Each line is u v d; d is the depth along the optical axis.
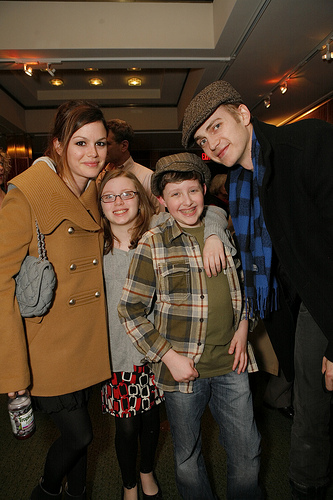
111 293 1.31
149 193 2.04
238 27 3.03
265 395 2.04
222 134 1.13
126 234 1.34
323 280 1.03
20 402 1.09
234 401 1.17
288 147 1.03
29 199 1.05
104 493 1.51
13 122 5.51
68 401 1.17
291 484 1.32
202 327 1.13
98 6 3.34
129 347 1.29
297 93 4.46
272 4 2.69
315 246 1.03
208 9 3.39
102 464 1.69
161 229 1.21
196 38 3.39
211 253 1.14
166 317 1.16
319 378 1.23
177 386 1.13
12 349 1.04
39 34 3.32
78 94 5.57
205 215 1.30
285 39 3.20
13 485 1.56
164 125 6.08
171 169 1.12
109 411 1.34
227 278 1.20
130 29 3.36
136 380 1.30
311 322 1.23
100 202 1.31
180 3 3.37
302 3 2.69
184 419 1.14
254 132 1.16
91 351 1.21
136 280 1.16
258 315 1.40
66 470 1.20
